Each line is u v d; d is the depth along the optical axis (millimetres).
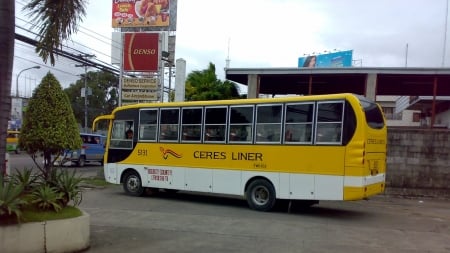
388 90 23312
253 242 8438
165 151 14477
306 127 11773
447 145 16391
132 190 15336
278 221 10852
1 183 6824
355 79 20031
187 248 7828
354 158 10945
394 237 9250
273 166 12234
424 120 37750
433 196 16359
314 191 11508
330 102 11438
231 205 13586
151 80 22953
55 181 8102
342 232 9672
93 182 18859
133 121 15406
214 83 27031
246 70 18922
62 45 8797
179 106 14266
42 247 6902
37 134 8461
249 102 12844
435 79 17672
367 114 11273
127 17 26656
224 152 13195
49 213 7266
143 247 7828
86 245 7645
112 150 15859
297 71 18438
